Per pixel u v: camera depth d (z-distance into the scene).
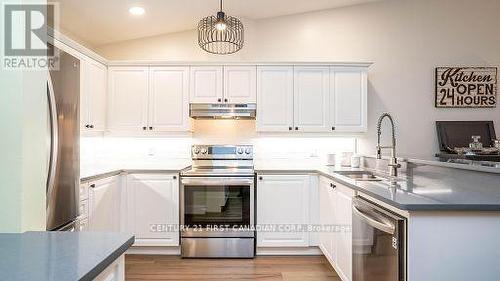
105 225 2.94
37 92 1.18
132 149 3.88
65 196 2.06
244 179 3.21
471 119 3.86
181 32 3.90
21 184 1.09
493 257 1.36
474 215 1.37
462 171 1.79
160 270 2.87
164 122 3.61
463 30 3.88
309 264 3.00
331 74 3.58
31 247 0.89
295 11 3.81
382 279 1.57
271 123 3.58
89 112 3.20
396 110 3.85
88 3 2.96
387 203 1.50
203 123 3.90
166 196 3.23
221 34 3.20
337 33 3.87
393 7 3.87
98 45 3.92
